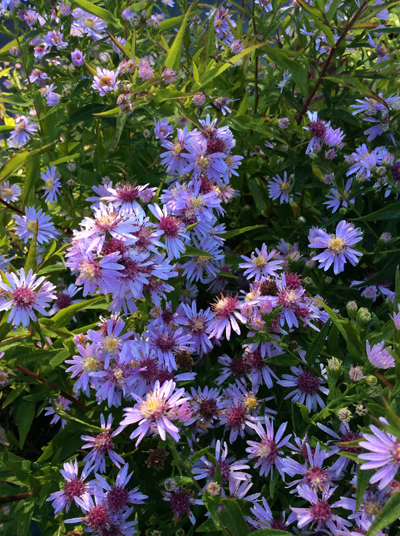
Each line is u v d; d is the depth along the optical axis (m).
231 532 0.21
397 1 0.31
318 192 0.36
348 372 0.23
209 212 0.27
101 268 0.22
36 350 0.25
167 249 0.25
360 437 0.23
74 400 0.28
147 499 0.27
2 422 0.39
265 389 0.29
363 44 0.33
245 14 0.39
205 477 0.25
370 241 0.33
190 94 0.29
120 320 0.24
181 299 0.33
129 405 0.27
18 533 0.24
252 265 0.30
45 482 0.25
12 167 0.24
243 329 0.32
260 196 0.39
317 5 0.32
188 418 0.23
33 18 0.35
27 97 0.37
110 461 0.27
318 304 0.27
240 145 0.38
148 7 0.37
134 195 0.26
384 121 0.34
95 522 0.23
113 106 0.30
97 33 0.38
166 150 0.32
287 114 0.37
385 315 0.30
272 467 0.25
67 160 0.33
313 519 0.22
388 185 0.32
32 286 0.24
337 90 0.38
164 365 0.25
